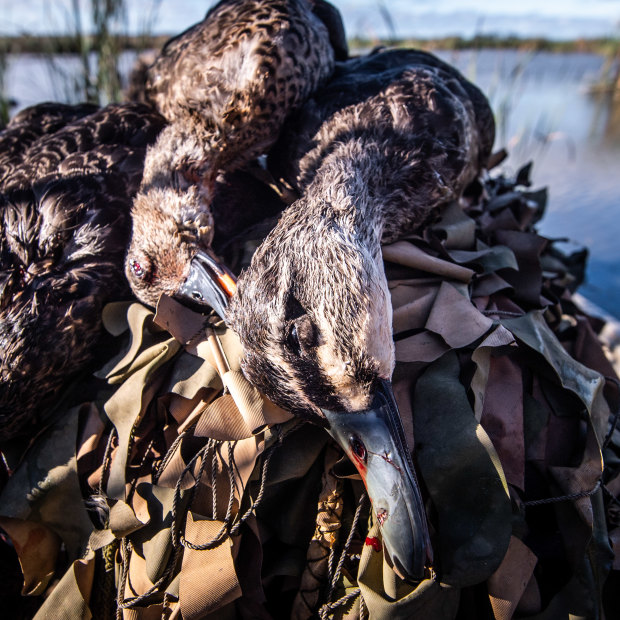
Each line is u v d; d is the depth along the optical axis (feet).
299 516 0.69
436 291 0.76
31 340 0.77
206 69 0.91
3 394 0.76
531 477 0.70
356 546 0.68
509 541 0.62
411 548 0.56
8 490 0.72
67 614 0.67
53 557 0.73
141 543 0.67
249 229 0.88
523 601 0.64
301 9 0.97
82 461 0.73
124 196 0.89
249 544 0.66
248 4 0.96
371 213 0.71
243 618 0.67
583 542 0.64
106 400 0.76
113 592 0.72
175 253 0.81
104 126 0.95
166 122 0.99
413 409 0.69
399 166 0.82
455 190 0.89
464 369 0.71
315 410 0.62
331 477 0.67
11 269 0.84
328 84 0.98
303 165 0.86
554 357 0.74
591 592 0.63
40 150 0.93
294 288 0.62
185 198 0.85
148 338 0.76
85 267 0.83
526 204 1.03
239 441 0.67
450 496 0.64
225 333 0.73
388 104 0.87
